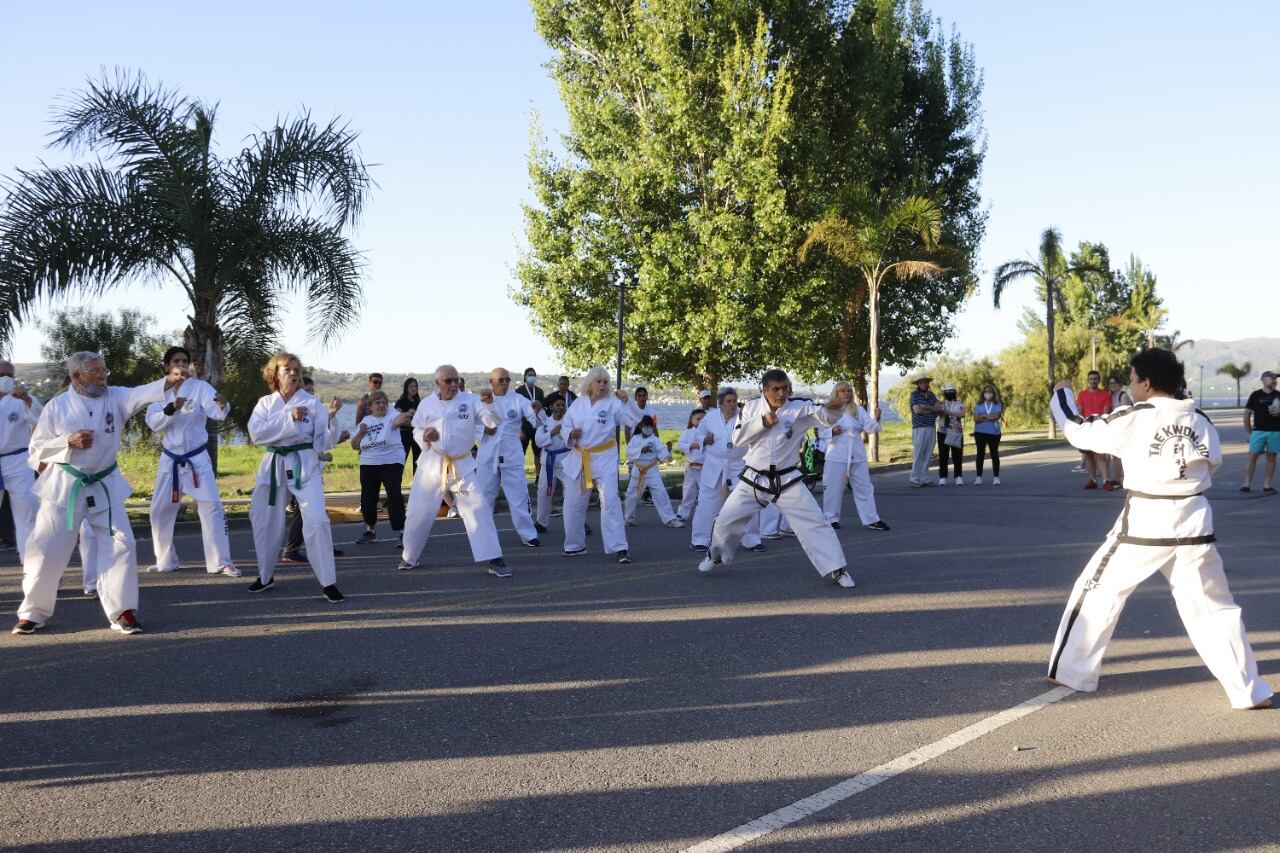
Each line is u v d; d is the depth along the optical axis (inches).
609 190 1069.1
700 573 371.6
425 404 369.7
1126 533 209.0
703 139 1004.6
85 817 154.3
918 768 169.5
